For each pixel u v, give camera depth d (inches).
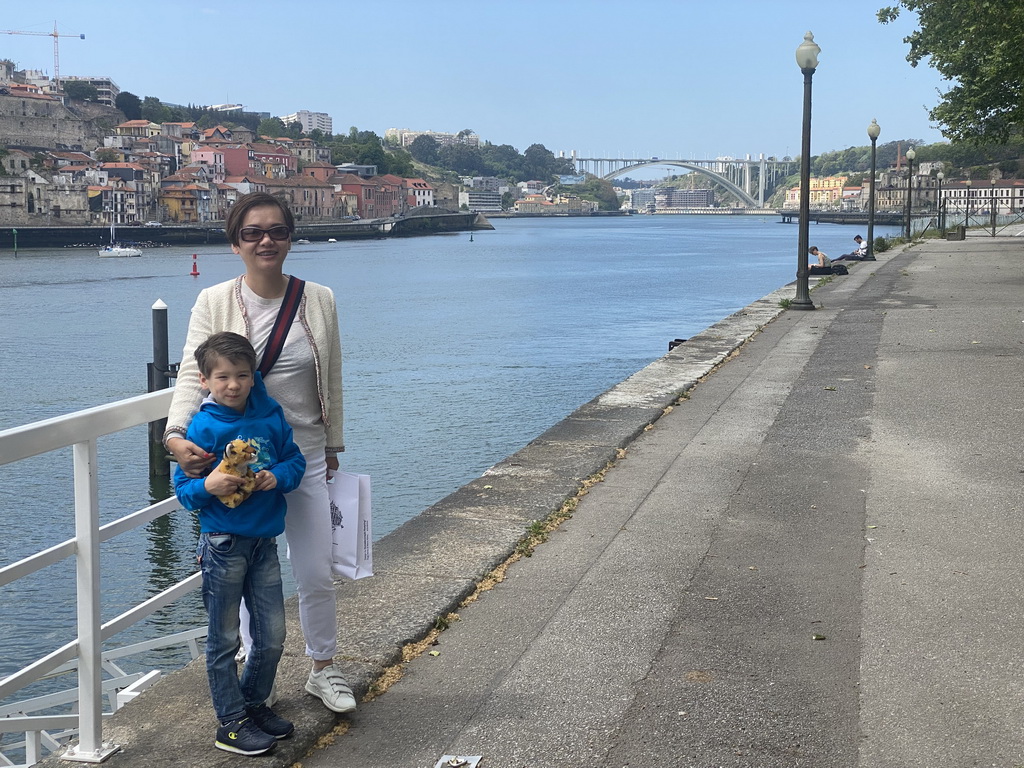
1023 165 7623.0
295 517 156.3
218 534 143.9
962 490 287.9
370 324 1700.3
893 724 155.6
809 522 261.0
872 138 1440.7
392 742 153.3
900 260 1382.9
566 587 216.5
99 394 1099.3
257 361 150.5
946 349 560.7
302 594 159.5
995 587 212.7
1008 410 397.1
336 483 161.5
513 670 176.7
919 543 242.4
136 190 6879.9
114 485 687.1
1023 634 188.4
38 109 7529.5
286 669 174.4
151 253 5142.7
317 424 156.5
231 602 145.6
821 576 221.3
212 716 158.4
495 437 784.3
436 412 890.1
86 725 146.0
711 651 183.2
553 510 269.3
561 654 183.0
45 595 466.3
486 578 222.5
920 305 794.8
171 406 147.9
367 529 162.7
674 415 403.2
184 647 406.0
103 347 1509.6
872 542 243.9
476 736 154.4
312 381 154.4
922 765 143.9
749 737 152.5
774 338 631.2
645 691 167.9
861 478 303.4
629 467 320.8
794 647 184.4
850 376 485.1
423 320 1756.9
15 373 1246.3
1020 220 2783.0
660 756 147.6
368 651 180.4
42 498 639.8
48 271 3636.8
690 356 553.0
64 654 143.1
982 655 179.6
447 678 174.2
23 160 6555.1
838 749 148.6
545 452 332.5
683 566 228.7
